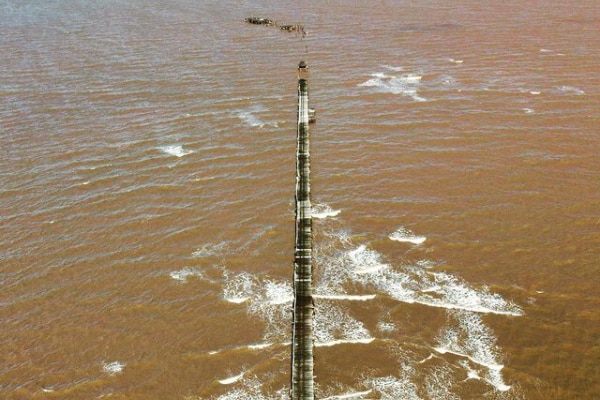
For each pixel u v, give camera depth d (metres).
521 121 56.44
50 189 47.91
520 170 48.25
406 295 36.16
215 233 42.34
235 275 38.38
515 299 35.50
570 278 36.81
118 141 55.31
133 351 33.09
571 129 54.56
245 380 31.30
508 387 30.14
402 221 42.69
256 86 67.31
